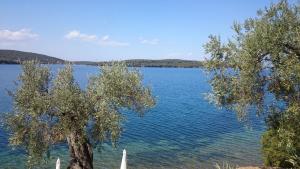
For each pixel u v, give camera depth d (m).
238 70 20.45
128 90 22.64
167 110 77.06
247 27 20.73
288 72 18.86
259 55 19.75
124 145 44.50
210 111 76.81
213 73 21.52
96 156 38.84
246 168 32.84
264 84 20.34
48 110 20.44
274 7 20.48
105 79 22.30
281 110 21.31
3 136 45.44
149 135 50.94
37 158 20.72
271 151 31.02
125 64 23.14
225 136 51.47
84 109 20.98
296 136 20.75
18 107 20.52
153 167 35.81
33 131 20.20
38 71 21.50
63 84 21.92
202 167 36.06
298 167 23.86
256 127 58.72
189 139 49.09
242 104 20.67
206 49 21.67
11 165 34.56
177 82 176.12
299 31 19.47
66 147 42.59
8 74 176.88
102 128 20.81
